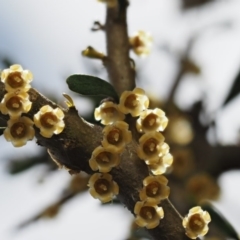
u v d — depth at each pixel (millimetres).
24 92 325
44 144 332
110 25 395
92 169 328
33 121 326
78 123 330
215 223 418
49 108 326
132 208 333
